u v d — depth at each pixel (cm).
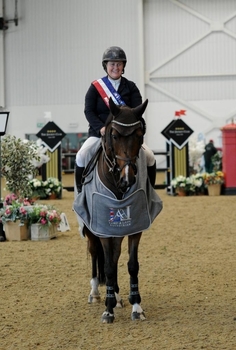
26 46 3334
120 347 516
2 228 1129
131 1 3281
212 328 565
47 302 682
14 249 1030
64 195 2047
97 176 591
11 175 1270
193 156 2338
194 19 3272
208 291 715
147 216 593
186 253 967
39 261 923
